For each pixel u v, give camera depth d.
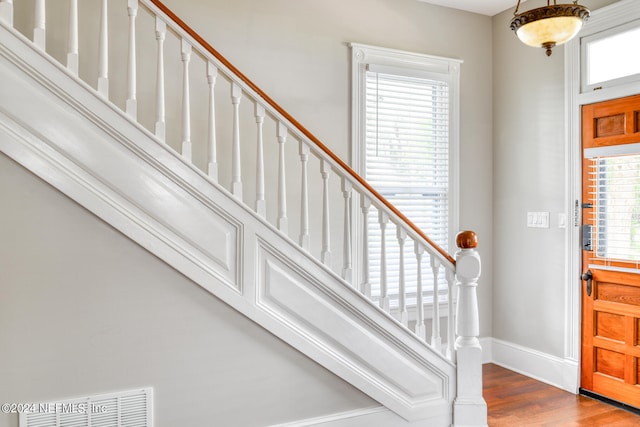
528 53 3.85
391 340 2.67
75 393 2.07
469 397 2.80
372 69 3.65
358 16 3.66
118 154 2.16
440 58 3.94
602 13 3.24
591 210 3.34
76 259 2.09
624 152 3.10
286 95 3.40
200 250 2.29
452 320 2.88
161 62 2.25
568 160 3.48
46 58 2.06
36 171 2.02
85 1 2.85
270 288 2.41
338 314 2.55
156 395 2.20
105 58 2.16
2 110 1.99
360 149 3.64
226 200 2.34
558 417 3.01
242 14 3.28
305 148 2.54
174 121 3.06
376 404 2.65
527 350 3.84
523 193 3.90
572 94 3.45
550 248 3.65
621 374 3.15
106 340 2.12
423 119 3.92
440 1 3.91
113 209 2.14
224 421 2.32
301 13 3.46
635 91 3.03
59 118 2.07
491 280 4.20
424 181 3.91
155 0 2.22
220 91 3.18
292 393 2.46
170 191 2.24
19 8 2.67
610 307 3.22
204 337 2.29
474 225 4.13
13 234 2.00
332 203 3.53
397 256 3.81
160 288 2.22
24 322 2.00
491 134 4.20
